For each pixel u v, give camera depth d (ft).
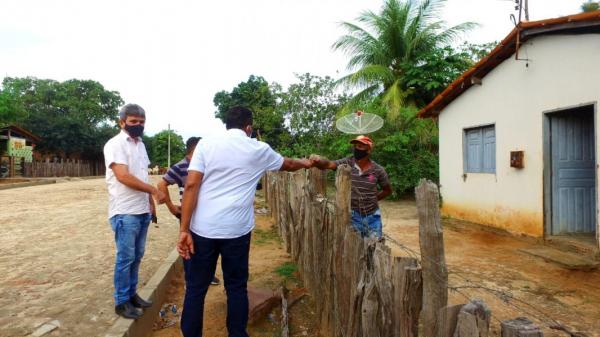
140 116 11.14
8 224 28.96
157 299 14.01
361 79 54.03
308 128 58.29
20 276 16.20
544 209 23.40
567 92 21.66
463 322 5.32
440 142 34.35
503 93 26.63
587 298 15.07
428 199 6.49
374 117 21.93
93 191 59.26
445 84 49.08
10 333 11.10
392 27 55.11
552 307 14.23
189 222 9.47
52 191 59.06
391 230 28.35
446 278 6.42
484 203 28.76
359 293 8.57
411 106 50.11
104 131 128.47
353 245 9.42
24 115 98.58
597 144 19.99
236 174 9.54
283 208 23.17
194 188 9.41
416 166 43.91
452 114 32.60
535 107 23.94
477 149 30.09
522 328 4.45
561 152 23.57
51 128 115.75
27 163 93.97
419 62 56.49
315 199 14.10
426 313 6.53
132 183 10.69
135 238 11.44
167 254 20.07
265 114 62.08
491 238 25.76
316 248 13.46
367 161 14.74
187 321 9.60
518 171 25.40
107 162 10.75
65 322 11.80
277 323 13.12
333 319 11.21
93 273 16.58
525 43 24.34
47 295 13.99
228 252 9.66
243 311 10.01
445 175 33.78
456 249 22.88
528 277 17.61
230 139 9.57
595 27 19.94
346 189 10.49
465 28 55.47
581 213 23.90
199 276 9.68
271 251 22.06
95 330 11.30
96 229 26.81
